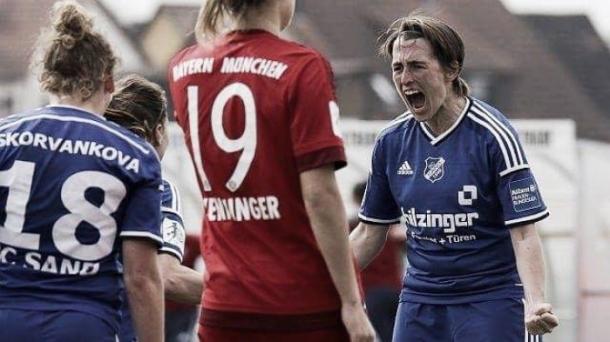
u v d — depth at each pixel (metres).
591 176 49.06
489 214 22.47
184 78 17.83
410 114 23.22
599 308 48.09
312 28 142.00
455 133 22.45
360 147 47.00
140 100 19.81
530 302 21.78
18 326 17.05
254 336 17.42
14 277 17.28
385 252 43.53
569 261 47.94
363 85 131.75
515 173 22.06
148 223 17.44
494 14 150.00
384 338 43.31
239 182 17.39
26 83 142.50
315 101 16.89
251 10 17.50
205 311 17.89
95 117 17.61
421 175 22.67
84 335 17.12
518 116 139.12
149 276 17.50
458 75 22.55
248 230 17.50
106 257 17.41
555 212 48.12
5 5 150.38
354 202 41.78
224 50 17.55
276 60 17.17
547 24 150.50
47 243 17.25
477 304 22.55
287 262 17.34
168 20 161.62
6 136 17.48
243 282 17.47
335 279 16.95
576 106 140.38
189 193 44.31
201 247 18.31
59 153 17.34
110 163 17.33
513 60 145.00
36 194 17.27
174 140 44.72
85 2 161.50
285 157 17.16
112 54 17.81
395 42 22.28
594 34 150.38
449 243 22.66
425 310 22.95
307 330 17.33
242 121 17.25
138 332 17.58
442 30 22.16
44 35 17.78
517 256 22.17
